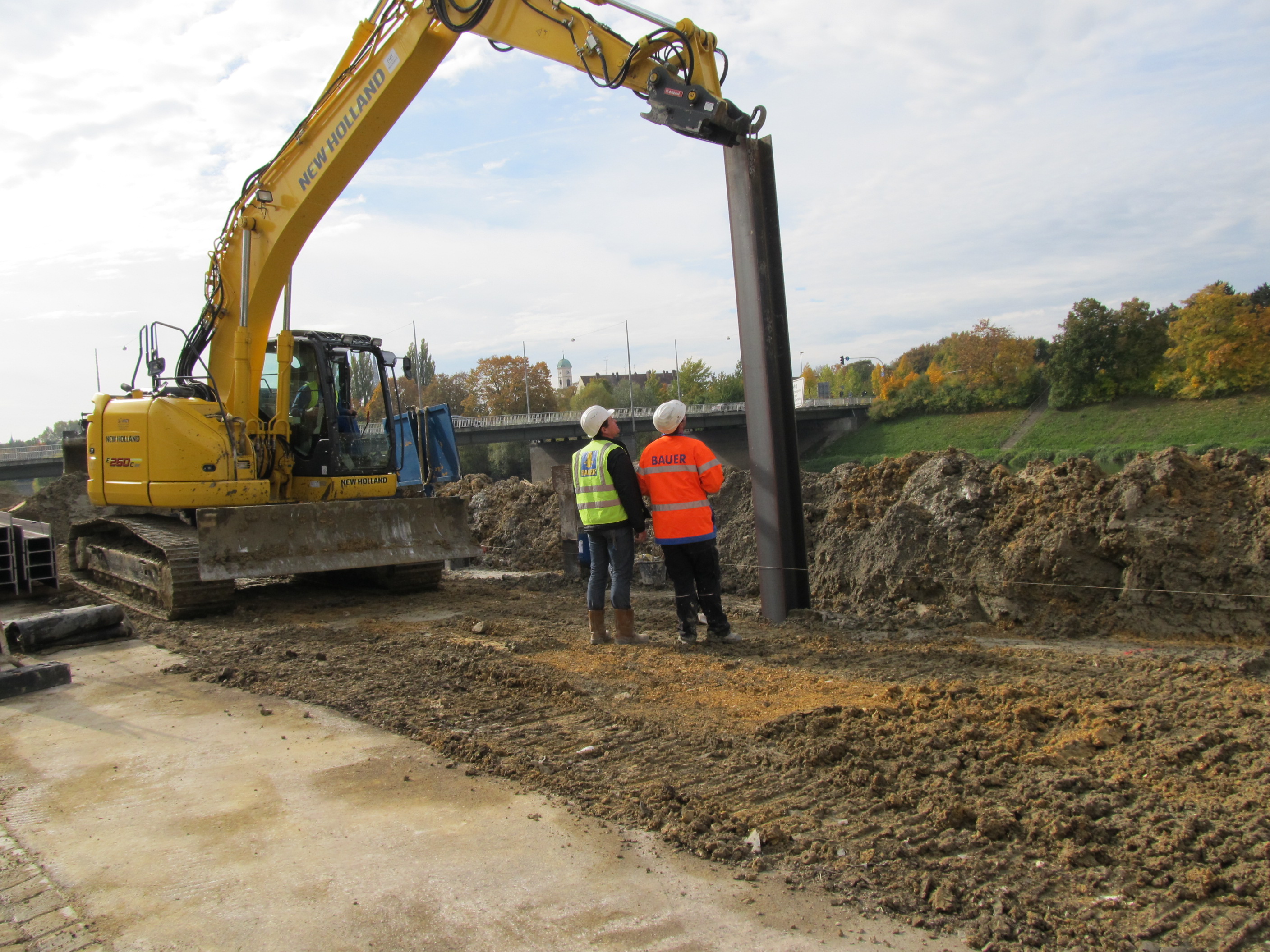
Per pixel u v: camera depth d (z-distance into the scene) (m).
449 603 9.22
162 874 3.22
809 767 3.93
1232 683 4.82
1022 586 6.93
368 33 8.54
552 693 5.32
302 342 9.59
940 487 7.99
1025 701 4.59
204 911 2.94
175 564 8.44
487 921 2.80
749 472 10.16
